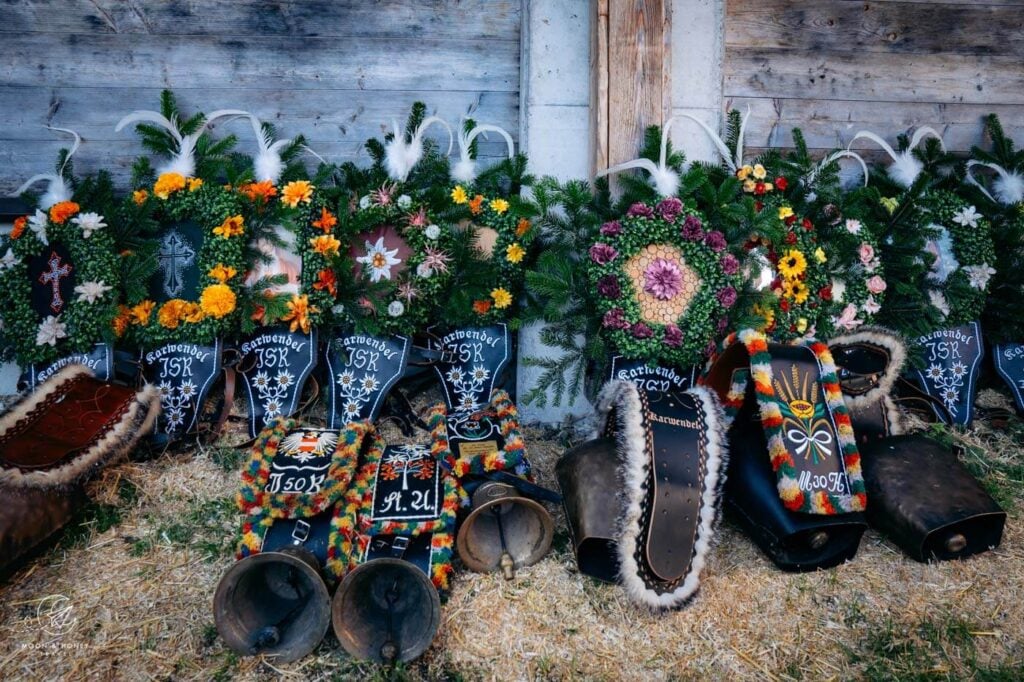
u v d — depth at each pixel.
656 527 2.55
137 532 2.84
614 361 3.36
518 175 3.59
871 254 3.54
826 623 2.54
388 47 3.81
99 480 3.04
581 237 3.43
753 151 4.08
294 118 3.85
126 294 3.34
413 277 3.33
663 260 3.20
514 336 3.66
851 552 2.79
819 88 4.05
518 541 2.76
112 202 3.50
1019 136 4.23
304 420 3.44
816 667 2.38
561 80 3.67
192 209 3.34
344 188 3.56
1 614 2.48
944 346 3.70
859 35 4.03
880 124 4.14
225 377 3.40
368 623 2.36
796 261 3.36
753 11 3.94
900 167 3.85
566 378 3.65
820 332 3.48
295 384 3.35
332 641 2.40
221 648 2.39
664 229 3.18
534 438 3.56
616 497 2.65
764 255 3.36
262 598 2.40
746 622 2.54
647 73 3.42
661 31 3.41
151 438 3.20
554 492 2.84
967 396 3.66
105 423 2.87
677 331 3.15
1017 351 3.81
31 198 3.51
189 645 2.40
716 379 3.15
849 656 2.41
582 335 3.58
